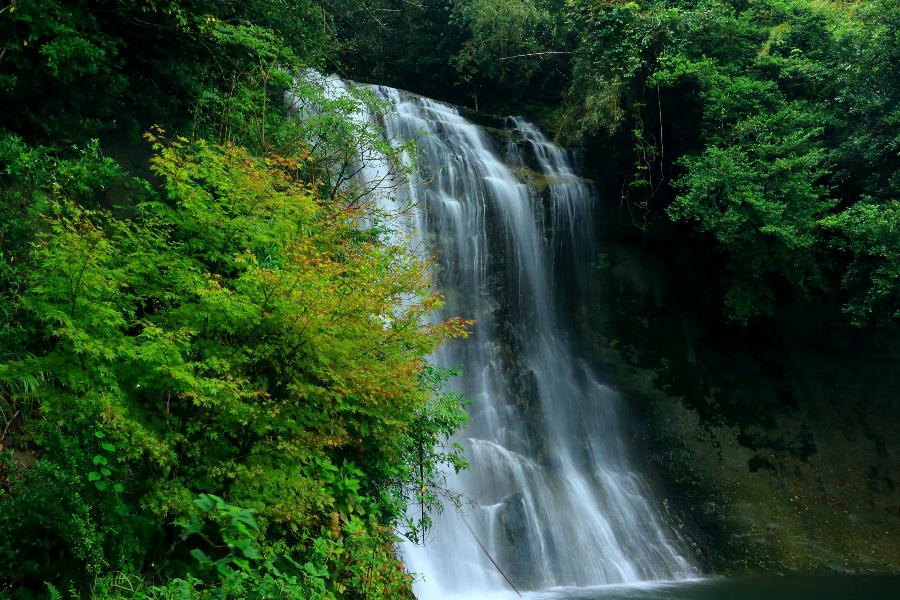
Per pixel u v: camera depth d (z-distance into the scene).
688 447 15.33
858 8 16.91
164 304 5.53
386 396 5.85
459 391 13.79
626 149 16.75
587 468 14.44
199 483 4.98
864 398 16.03
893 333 16.03
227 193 6.09
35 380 4.82
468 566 10.36
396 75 21.64
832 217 14.13
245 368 5.42
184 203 5.84
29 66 7.62
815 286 15.91
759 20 17.80
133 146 8.98
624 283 16.95
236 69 10.56
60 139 8.09
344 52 20.33
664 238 17.03
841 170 15.12
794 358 16.52
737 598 10.64
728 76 15.82
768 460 15.23
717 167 14.30
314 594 4.80
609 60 16.53
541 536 11.82
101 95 8.80
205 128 9.73
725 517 13.84
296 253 5.71
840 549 13.37
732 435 15.61
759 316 16.48
